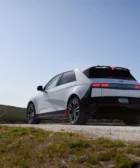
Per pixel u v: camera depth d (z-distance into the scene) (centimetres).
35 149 525
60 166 443
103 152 461
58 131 682
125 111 955
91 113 934
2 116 5788
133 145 486
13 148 557
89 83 945
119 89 952
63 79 1094
